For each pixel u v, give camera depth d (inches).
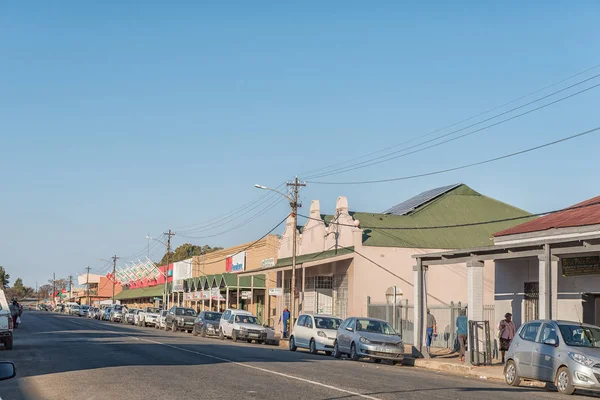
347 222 1647.4
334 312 1715.1
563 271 1054.4
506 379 769.6
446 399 557.3
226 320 1668.3
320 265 1804.9
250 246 2482.8
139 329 2081.7
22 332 1654.8
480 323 1064.2
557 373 675.4
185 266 3262.8
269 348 1314.0
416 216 1769.2
